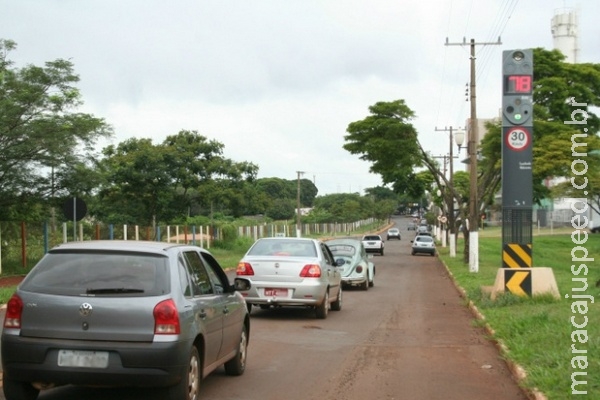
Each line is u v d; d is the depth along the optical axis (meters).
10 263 28.67
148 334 7.23
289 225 84.69
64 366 7.20
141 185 42.22
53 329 7.26
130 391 8.67
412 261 46.88
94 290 7.35
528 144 17.72
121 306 7.26
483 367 10.73
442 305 19.92
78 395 8.48
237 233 53.62
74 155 27.84
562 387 8.36
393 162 40.00
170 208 44.03
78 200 24.97
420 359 11.37
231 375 9.88
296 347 12.42
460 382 9.68
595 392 8.05
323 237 91.25
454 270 33.06
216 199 45.72
